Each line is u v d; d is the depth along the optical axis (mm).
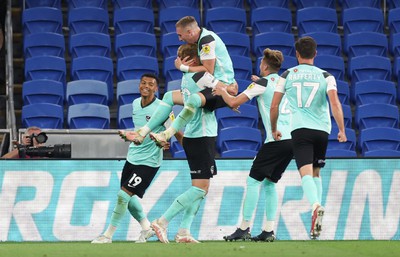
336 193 32969
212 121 28141
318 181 27797
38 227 31938
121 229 32312
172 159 32469
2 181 31938
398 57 51562
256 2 54969
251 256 21781
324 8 53719
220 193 32500
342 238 32875
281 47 51406
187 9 52438
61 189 32094
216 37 27406
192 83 27297
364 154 46406
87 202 32125
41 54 50000
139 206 30344
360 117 48125
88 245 27125
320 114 26625
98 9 52031
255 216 32594
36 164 32094
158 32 53750
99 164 32281
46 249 24891
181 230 28938
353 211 33000
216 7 52969
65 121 47156
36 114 45312
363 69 51156
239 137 44500
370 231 33031
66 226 32062
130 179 29109
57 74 48750
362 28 54188
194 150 28062
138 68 48906
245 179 32594
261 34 51438
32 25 51438
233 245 26688
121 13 52188
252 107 46469
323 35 52250
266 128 29500
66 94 47000
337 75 50719
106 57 49688
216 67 27375
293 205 32688
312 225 25750
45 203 32031
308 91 26516
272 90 29234
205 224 32375
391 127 48062
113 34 53531
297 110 26609
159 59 51406
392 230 33094
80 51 50125
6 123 48312
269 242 29562
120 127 45188
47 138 34969
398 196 33188
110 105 48719
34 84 46938
